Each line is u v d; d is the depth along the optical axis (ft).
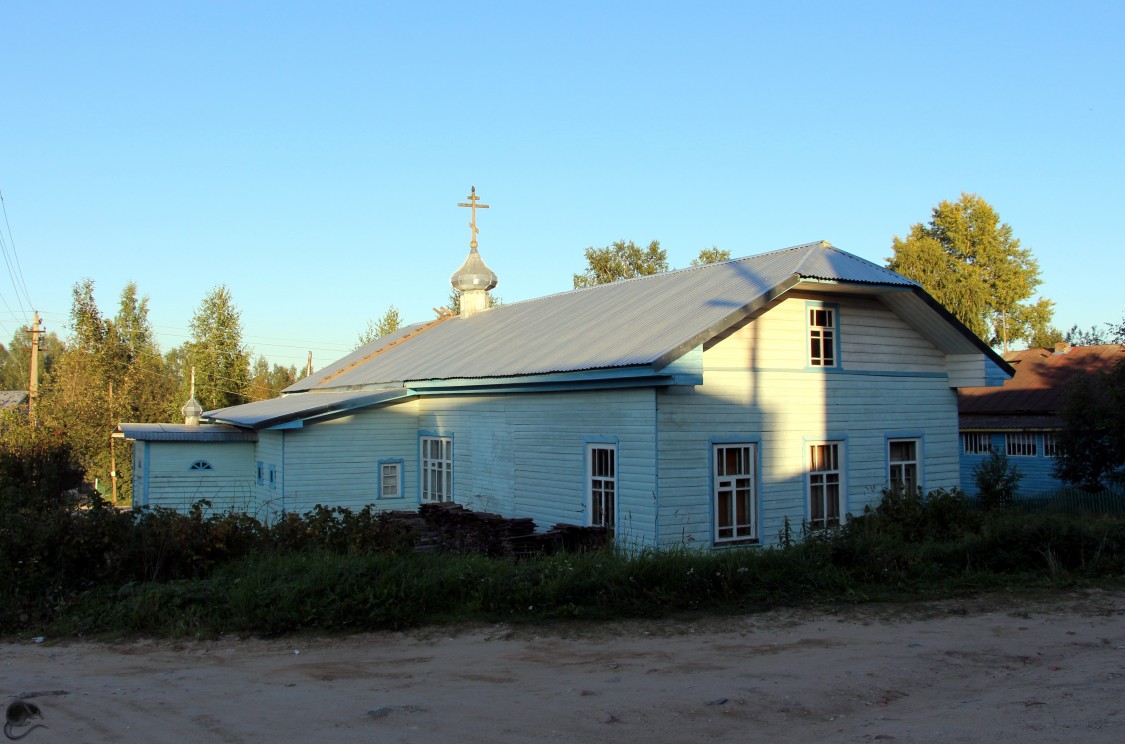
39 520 42.11
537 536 54.65
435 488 76.07
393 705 24.86
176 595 37.76
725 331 56.49
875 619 34.50
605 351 57.31
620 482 55.47
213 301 161.48
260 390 174.81
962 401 113.91
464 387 69.82
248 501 83.92
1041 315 176.35
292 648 32.71
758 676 26.94
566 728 22.41
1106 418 76.23
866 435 62.75
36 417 108.47
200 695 26.78
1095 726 21.13
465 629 34.45
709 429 55.06
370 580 37.35
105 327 144.25
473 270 106.52
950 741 20.42
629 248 185.37
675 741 21.25
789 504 58.34
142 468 82.58
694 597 36.91
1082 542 43.27
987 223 176.96
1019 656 28.76
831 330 61.82
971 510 53.47
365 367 98.12
